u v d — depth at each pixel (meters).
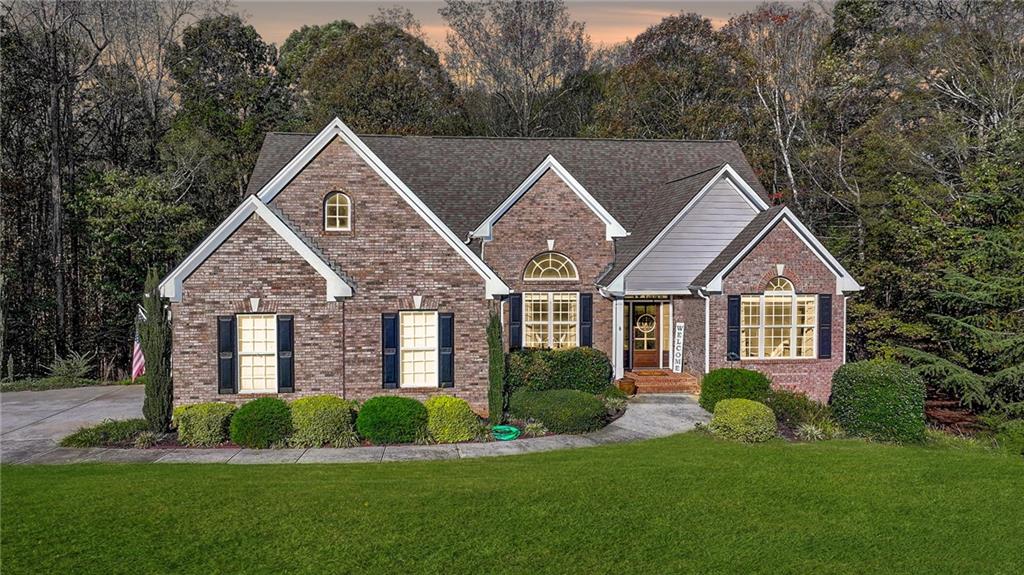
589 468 14.88
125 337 36.62
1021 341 21.11
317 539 11.05
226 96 49.84
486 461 15.79
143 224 34.84
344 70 47.38
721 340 23.78
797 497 13.23
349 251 20.27
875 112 41.59
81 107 40.91
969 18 38.84
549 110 59.38
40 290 37.47
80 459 16.20
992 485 14.23
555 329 25.53
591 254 25.52
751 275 23.77
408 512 12.11
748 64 49.00
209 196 42.53
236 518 11.79
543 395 20.56
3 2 35.19
